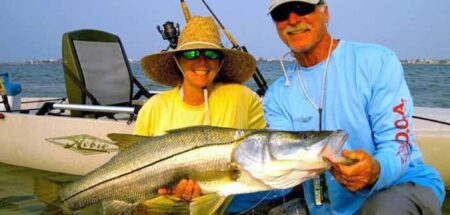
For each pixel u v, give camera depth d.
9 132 2.25
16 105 2.58
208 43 1.30
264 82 2.06
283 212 1.25
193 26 1.33
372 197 1.01
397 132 1.04
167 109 1.39
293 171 0.99
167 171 1.13
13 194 1.85
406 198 0.99
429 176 1.06
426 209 0.99
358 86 1.09
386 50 1.10
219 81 1.54
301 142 0.97
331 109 1.13
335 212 1.14
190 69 1.32
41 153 2.15
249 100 1.46
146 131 1.40
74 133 2.04
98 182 1.20
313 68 1.17
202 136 1.10
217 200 1.06
